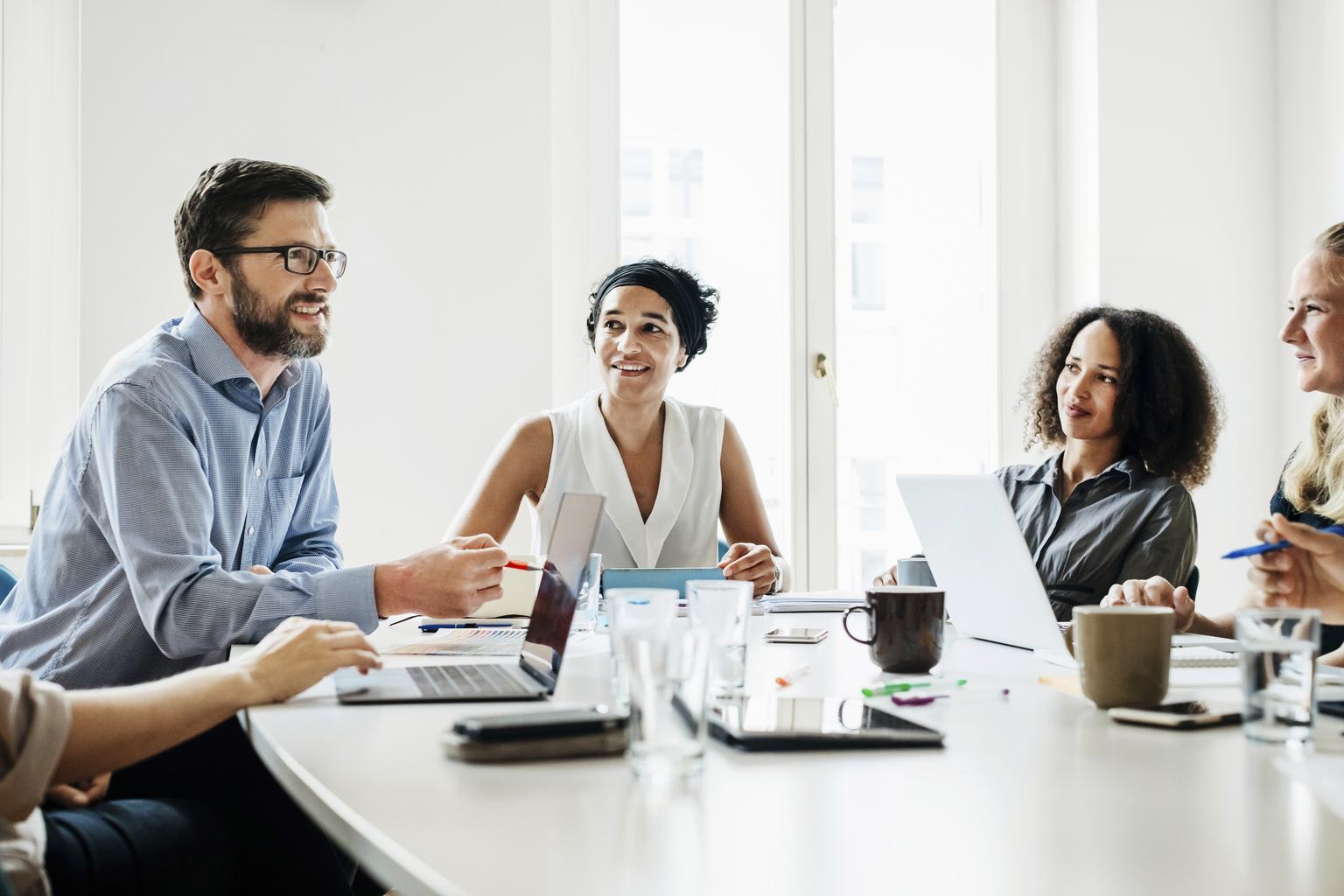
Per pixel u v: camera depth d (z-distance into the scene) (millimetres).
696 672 703
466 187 2846
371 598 1312
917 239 3357
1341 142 3127
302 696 969
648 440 2203
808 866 533
